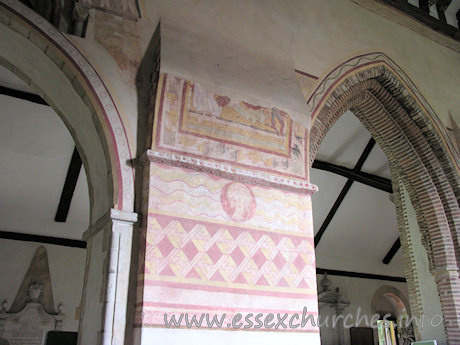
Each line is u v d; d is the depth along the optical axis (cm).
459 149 796
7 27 452
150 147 455
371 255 1861
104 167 470
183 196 454
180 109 481
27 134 1076
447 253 741
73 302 1297
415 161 790
